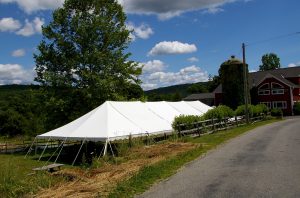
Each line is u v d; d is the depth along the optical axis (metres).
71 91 31.89
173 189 9.64
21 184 11.90
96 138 20.34
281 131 26.78
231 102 54.31
